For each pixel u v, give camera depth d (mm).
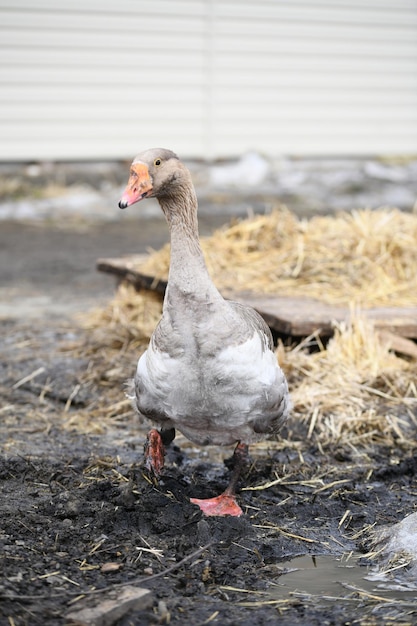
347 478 6262
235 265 9422
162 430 5812
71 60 18422
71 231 15883
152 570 4934
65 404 7734
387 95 20484
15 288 11898
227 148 19656
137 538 5262
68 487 5906
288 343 8078
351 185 19156
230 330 5145
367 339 7664
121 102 18844
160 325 5238
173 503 5578
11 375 8320
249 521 5578
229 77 19391
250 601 4719
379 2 20062
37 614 4422
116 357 8414
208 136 19453
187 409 5266
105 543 5199
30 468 6156
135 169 5281
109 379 8062
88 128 18750
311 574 5039
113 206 17781
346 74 20141
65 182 18453
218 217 16875
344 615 4598
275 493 5988
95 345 8883
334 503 5895
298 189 18938
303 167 19938
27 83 18281
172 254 5281
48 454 6496
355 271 9016
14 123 18359
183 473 6250
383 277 8922
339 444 6738
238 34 19250
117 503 5609
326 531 5543
